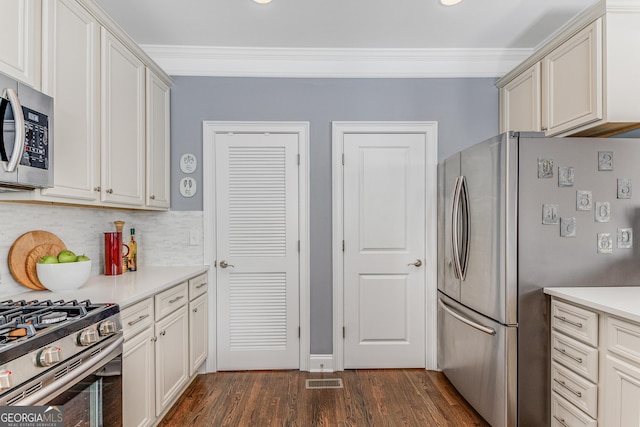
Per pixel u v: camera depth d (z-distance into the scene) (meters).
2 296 1.73
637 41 1.93
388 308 3.03
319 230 3.00
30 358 1.07
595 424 1.65
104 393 1.42
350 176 3.02
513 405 1.97
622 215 2.01
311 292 3.00
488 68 3.03
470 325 2.29
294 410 2.38
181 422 2.23
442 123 3.04
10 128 1.26
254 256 3.01
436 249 2.99
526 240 1.99
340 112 3.01
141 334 1.89
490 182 2.12
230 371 2.99
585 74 2.05
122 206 2.24
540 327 1.99
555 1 2.30
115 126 2.12
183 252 2.96
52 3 1.60
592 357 1.66
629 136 2.19
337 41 2.84
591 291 1.87
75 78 1.77
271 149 3.01
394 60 3.00
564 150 2.00
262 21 2.53
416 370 3.01
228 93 2.98
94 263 2.42
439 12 2.43
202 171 2.97
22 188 1.47
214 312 2.97
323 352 3.01
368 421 2.25
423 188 3.03
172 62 2.95
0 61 1.34
